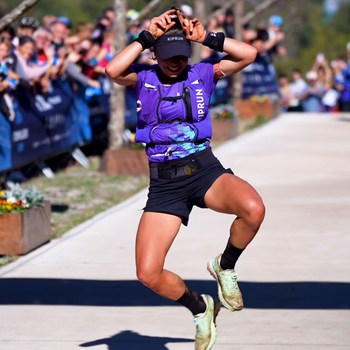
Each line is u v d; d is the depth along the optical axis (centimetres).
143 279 1234
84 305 1711
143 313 1656
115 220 2602
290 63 11762
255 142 4919
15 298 1758
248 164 3897
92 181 3431
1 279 1906
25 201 2188
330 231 2408
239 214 1228
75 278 1914
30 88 3253
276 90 7312
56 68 3500
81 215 2703
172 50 1244
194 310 1265
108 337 1506
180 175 1276
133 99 4669
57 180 3444
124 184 3381
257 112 6462
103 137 4241
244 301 1725
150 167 1307
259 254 2130
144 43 1264
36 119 3300
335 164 3894
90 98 4016
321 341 1467
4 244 2114
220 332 1526
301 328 1544
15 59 3092
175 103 1281
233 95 6575
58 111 3569
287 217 2622
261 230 2428
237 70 1327
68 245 2247
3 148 2961
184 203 1288
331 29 13275
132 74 1297
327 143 4841
